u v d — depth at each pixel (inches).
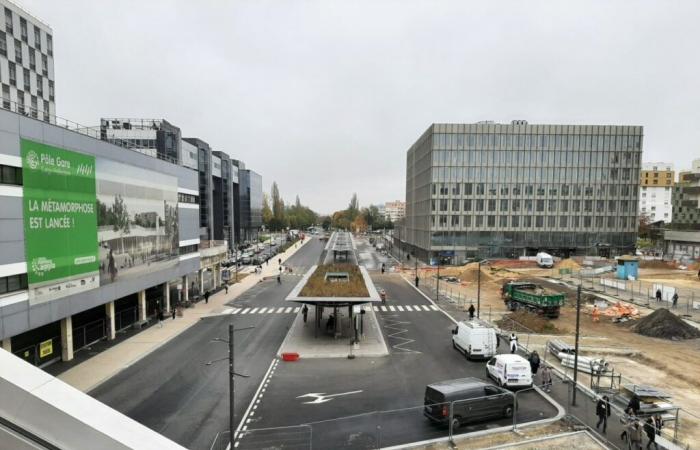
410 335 1331.2
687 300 1731.1
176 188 1679.4
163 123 2847.0
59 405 213.3
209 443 660.7
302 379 941.2
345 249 3518.7
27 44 2669.8
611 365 1018.1
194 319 1553.9
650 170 6363.2
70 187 1007.0
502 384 865.5
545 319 1411.2
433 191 3440.0
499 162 3437.5
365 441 656.4
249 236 5502.0
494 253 3452.3
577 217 3457.2
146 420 742.5
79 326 1151.0
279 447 640.4
